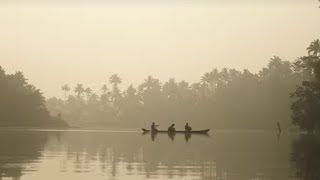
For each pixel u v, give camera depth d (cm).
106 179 3512
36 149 6406
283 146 7775
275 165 4550
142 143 8262
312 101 14512
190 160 5012
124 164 4566
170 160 5003
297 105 15062
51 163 4572
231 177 3688
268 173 3931
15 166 4269
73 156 5388
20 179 3453
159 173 3897
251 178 3647
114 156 5453
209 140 9812
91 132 15312
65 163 4588
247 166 4447
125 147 7069
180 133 14938
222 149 6812
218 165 4522
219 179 3572
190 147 7225
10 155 5412
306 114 14700
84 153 5831
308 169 4228
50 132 14600
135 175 3753
